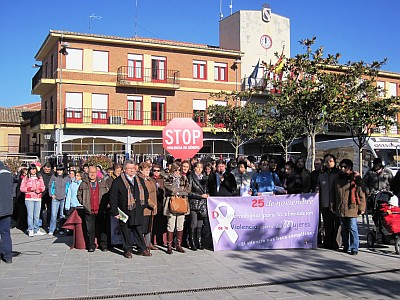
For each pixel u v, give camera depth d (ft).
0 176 26.25
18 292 20.49
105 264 26.32
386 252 29.43
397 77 135.03
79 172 37.60
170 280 22.61
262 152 119.03
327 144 73.87
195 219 30.45
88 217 30.32
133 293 20.30
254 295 20.11
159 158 83.46
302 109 40.88
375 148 64.85
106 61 102.73
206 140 111.34
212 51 112.88
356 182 28.55
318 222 31.09
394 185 31.17
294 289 21.06
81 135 99.30
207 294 20.31
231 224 30.53
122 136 102.68
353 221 28.68
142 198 28.48
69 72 99.09
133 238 31.76
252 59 120.88
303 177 32.45
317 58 41.16
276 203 30.78
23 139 135.13
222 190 32.27
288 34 126.72
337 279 22.86
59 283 22.07
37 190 37.65
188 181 30.58
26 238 36.45
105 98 102.37
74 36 98.12
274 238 30.71
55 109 99.81
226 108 91.71
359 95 47.01
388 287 21.39
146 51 106.52
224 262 26.73
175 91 109.29
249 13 121.49
